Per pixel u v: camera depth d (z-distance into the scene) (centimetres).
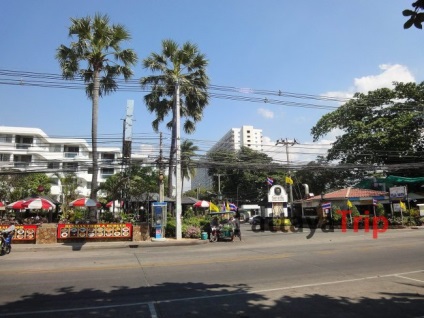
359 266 1105
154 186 2688
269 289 814
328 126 4425
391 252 1410
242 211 6156
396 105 4050
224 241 2284
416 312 633
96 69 2269
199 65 2742
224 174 6412
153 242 2106
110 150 6028
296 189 5769
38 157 5197
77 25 2269
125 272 1062
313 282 884
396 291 782
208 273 1029
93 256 1523
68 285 884
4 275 1028
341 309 653
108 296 768
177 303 706
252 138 4341
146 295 773
